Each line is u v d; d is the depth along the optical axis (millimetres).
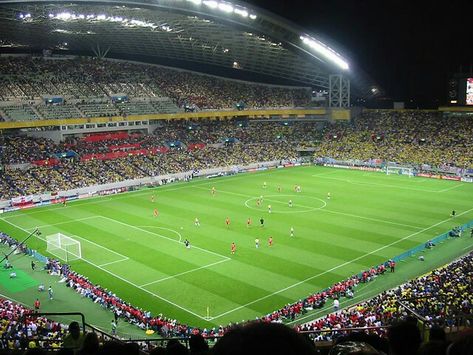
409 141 123500
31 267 55875
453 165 108125
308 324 37875
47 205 87062
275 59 130000
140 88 125062
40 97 107625
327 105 142875
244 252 59594
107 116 110750
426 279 44031
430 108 144625
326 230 68312
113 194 95188
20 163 96000
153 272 53812
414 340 4961
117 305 44750
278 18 104812
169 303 46125
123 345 5516
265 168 122500
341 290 46844
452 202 84250
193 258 57844
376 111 140125
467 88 122375
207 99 131375
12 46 129250
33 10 85688
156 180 104938
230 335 3352
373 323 34062
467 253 58375
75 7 86375
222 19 99875
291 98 144125
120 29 108938
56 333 32812
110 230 70125
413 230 68188
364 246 61438
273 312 43688
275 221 73188
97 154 107250
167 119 124938
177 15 96062
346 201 85688
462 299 35594
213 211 79812
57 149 104000
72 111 108125
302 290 48469
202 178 110438
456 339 3537
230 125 136625
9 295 48375
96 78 121438
